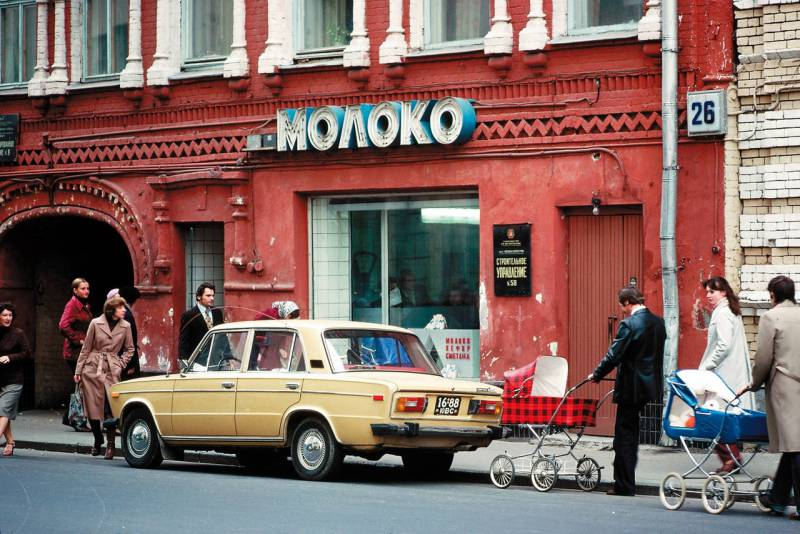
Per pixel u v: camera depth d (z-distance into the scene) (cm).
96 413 2019
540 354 2127
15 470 1789
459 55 2209
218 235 2609
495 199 2173
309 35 2423
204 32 2564
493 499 1491
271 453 1878
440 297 2300
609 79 2061
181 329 2039
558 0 2120
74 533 1250
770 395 1398
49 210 2750
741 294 1944
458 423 1641
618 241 2084
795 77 1897
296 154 2392
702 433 1448
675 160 1972
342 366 1661
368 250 2380
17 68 2838
